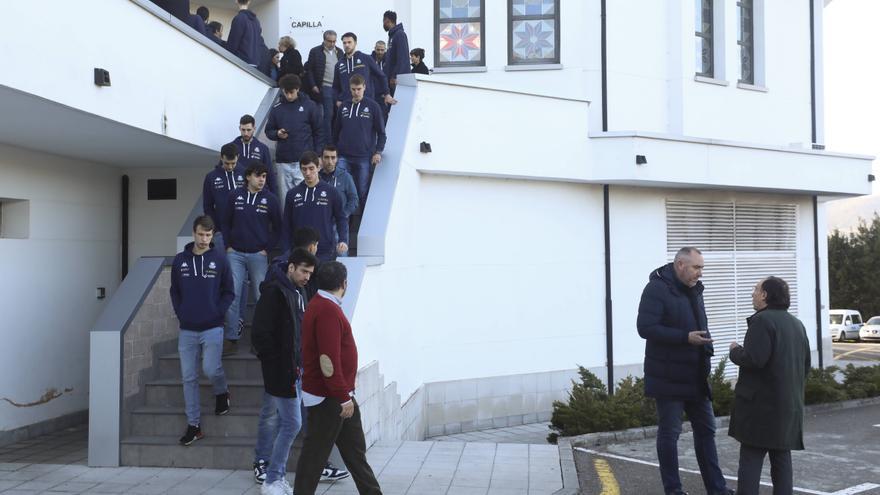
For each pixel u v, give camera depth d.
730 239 14.95
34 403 9.30
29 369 9.23
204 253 7.40
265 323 6.22
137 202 11.23
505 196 12.15
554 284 12.59
